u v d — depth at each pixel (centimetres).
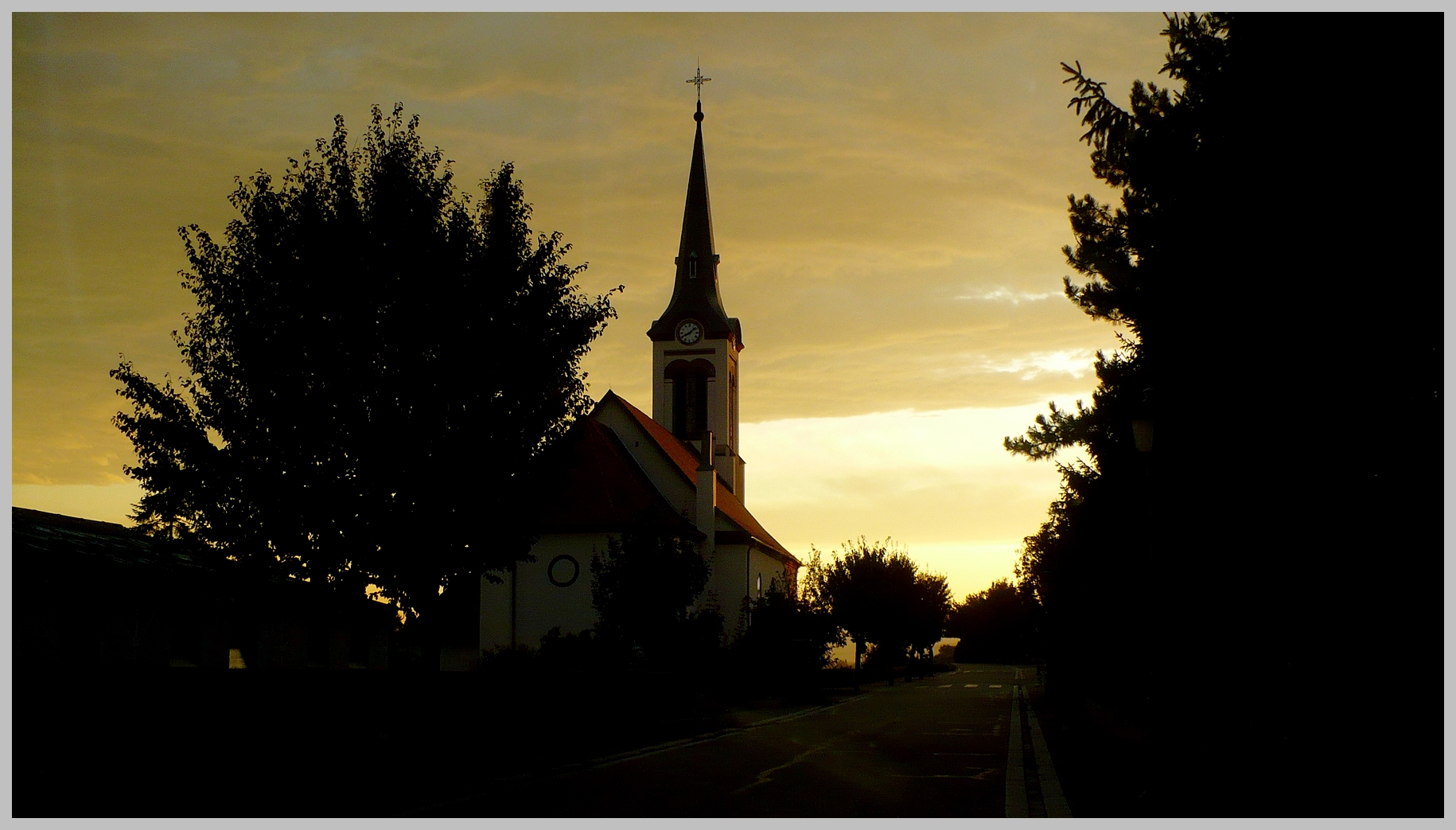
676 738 2180
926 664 8269
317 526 1697
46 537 2484
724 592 4891
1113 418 1952
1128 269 1736
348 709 1467
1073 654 3075
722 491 5838
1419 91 830
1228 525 1138
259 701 1320
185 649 2656
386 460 1666
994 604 12575
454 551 1753
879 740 2150
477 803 1186
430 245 1759
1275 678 1116
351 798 1202
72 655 2339
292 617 3039
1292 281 923
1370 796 928
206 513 1723
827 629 4269
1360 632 931
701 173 6303
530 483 1806
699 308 6097
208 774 1215
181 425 1703
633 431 5091
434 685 1661
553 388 1856
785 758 1769
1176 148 1097
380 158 1817
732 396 6312
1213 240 1017
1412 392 887
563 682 2067
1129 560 2080
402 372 1689
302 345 1688
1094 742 1964
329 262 1697
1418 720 898
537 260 1873
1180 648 1473
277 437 1678
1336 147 872
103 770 1104
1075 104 1170
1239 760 1231
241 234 1762
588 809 1138
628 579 3325
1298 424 968
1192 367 1116
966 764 1658
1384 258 859
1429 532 887
